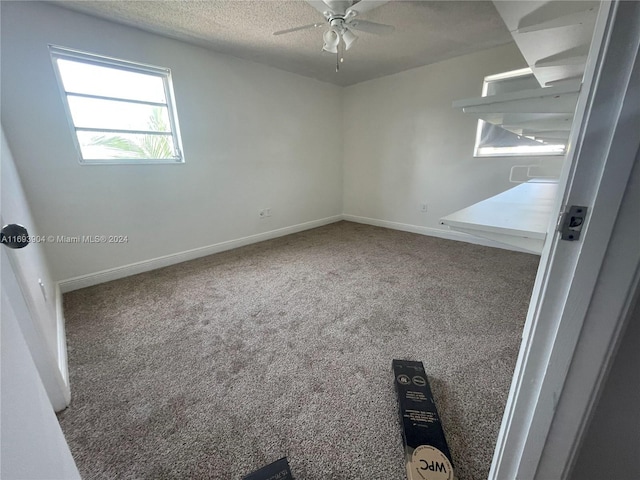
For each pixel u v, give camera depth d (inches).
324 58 122.2
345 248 132.6
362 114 165.8
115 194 97.3
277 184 149.2
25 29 75.0
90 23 84.2
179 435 42.6
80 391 50.9
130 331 69.0
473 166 131.0
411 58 123.9
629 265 16.8
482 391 49.5
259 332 68.2
